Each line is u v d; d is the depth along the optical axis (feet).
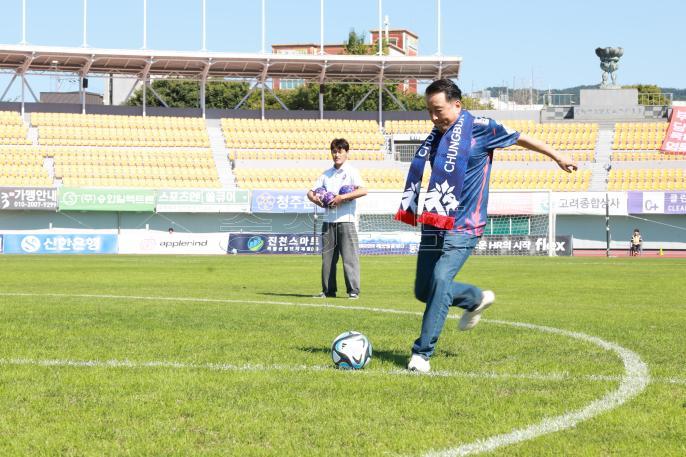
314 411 17.26
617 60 198.08
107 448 14.65
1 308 38.88
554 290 58.29
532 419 16.65
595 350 25.77
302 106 263.29
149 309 39.01
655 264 104.99
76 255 136.67
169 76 190.08
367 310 39.68
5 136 167.94
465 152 22.80
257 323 33.24
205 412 17.19
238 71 189.47
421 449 14.56
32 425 16.15
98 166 167.22
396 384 20.06
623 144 181.98
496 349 26.04
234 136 181.37
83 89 180.65
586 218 162.50
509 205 146.82
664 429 15.89
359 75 193.88
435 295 22.49
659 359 24.06
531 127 186.09
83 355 24.38
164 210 152.76
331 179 49.73
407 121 190.39
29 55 170.50
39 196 149.48
